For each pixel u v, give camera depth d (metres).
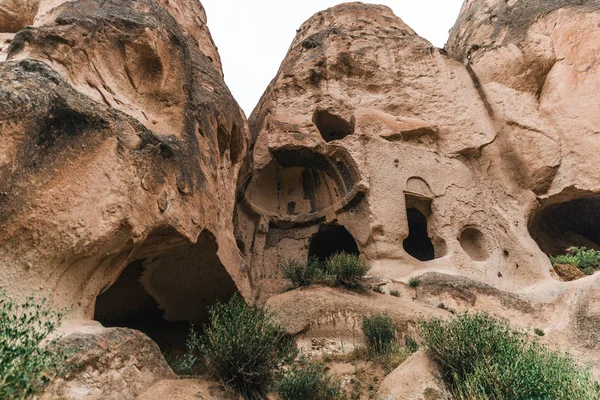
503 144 15.84
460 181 14.91
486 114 16.55
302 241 14.34
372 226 12.90
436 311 9.71
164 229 5.95
